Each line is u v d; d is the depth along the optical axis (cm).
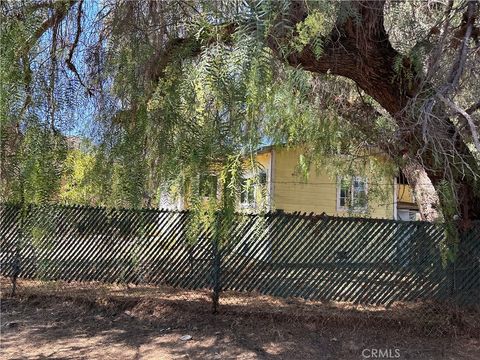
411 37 504
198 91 290
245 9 273
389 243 613
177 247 668
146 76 370
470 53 442
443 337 554
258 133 338
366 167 702
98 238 709
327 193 1166
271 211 623
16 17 347
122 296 675
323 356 503
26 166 340
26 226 489
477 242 586
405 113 485
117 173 357
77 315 628
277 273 632
